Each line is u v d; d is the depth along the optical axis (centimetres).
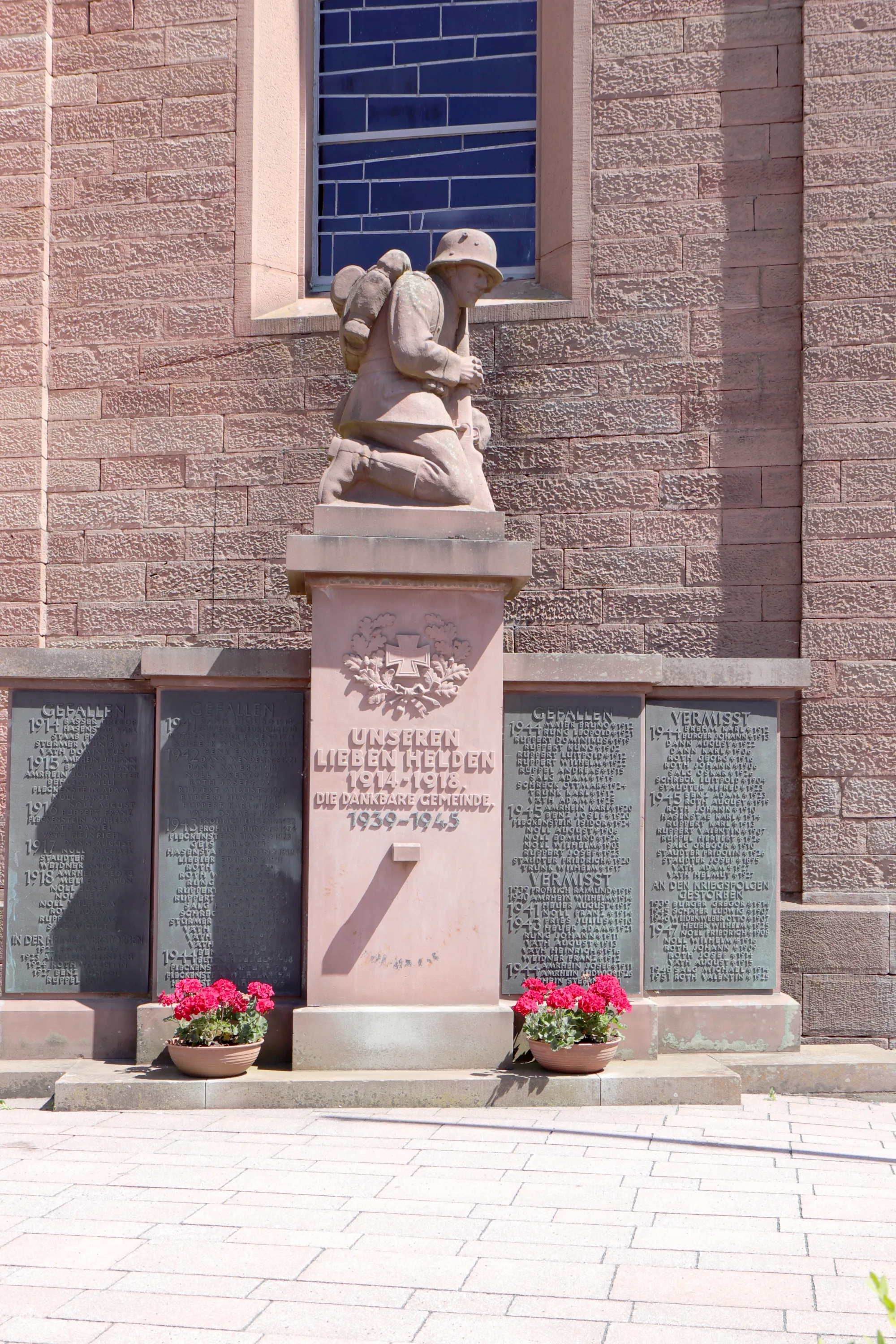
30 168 1061
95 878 816
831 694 920
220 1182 579
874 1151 648
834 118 948
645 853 834
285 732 809
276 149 1067
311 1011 760
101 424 1048
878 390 928
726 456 965
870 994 888
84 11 1068
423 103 1097
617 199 991
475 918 776
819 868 912
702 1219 532
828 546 929
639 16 994
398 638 782
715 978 833
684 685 834
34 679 817
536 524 987
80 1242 498
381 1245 496
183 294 1044
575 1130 679
